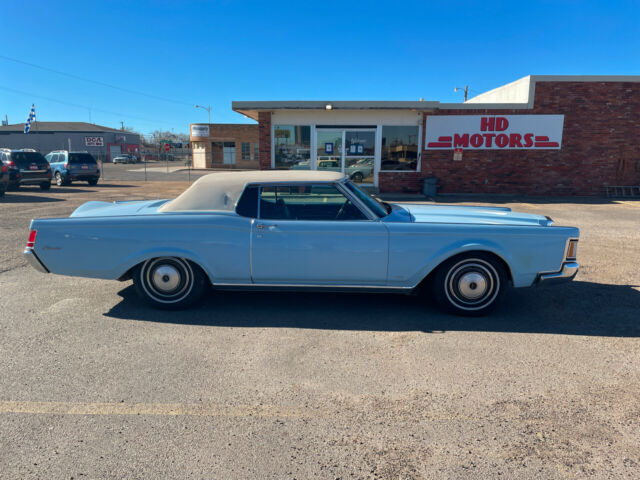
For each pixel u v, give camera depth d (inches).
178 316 177.6
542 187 621.9
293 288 177.5
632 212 477.4
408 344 151.9
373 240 170.4
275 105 591.5
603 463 94.1
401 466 93.4
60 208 490.3
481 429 105.7
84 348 148.4
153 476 90.3
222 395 120.2
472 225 171.5
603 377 129.6
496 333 161.3
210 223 172.7
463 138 617.0
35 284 219.9
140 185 899.4
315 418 110.0
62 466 93.0
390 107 589.0
